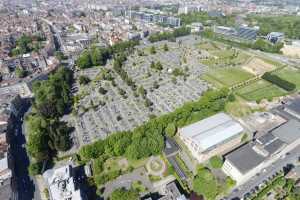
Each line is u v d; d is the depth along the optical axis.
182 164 143.25
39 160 138.62
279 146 146.62
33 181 132.75
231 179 132.25
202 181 121.00
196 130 158.00
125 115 193.75
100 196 123.69
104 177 130.88
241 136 162.75
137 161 145.75
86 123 182.75
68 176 123.00
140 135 150.25
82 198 116.75
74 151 154.62
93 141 163.62
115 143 147.75
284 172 138.38
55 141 149.00
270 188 126.81
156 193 126.19
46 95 196.25
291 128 167.12
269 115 191.50
